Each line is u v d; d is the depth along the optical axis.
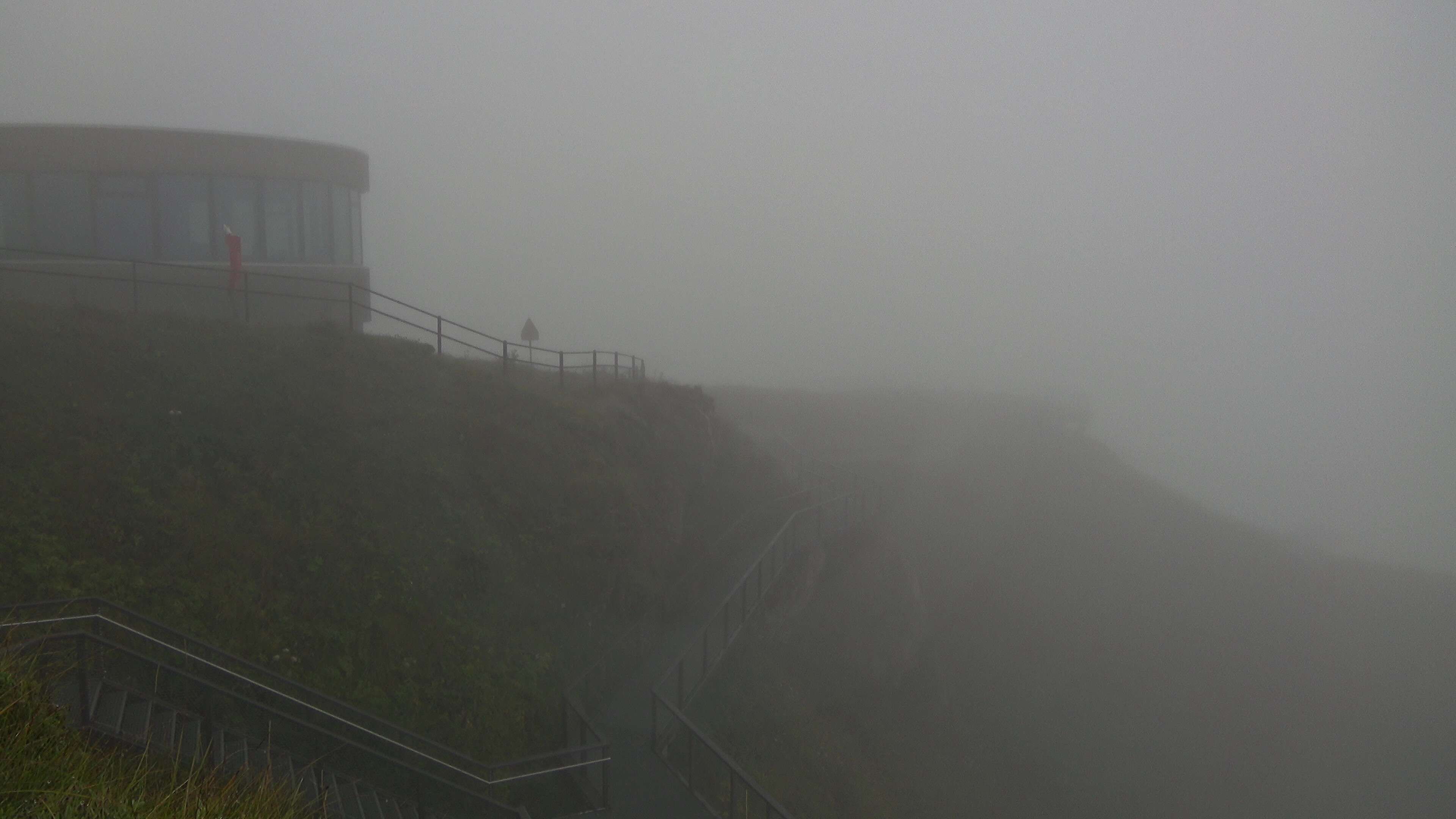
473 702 10.30
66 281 17.92
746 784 8.89
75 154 18.30
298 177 20.38
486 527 12.52
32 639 6.44
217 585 9.41
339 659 9.60
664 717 11.90
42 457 9.62
